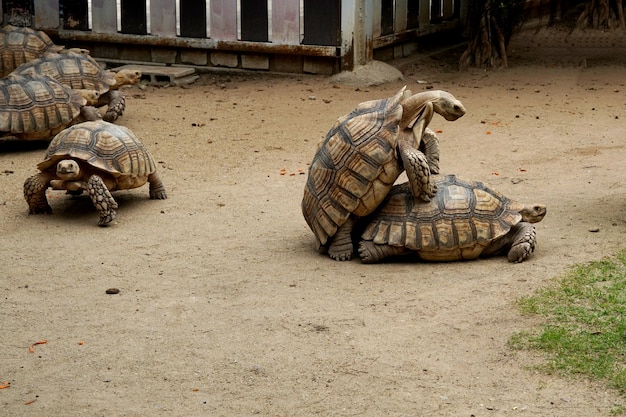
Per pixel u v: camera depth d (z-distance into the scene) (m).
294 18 22.58
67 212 12.72
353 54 22.30
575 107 19.09
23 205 13.03
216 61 23.81
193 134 17.36
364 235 10.03
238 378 7.37
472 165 14.64
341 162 10.03
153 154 15.88
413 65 24.56
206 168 14.95
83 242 11.27
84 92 17.39
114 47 24.67
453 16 27.39
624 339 7.68
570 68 23.66
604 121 17.69
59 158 12.09
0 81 16.06
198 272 10.03
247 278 9.77
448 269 9.74
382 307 8.73
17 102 15.80
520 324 8.13
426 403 6.82
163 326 8.50
